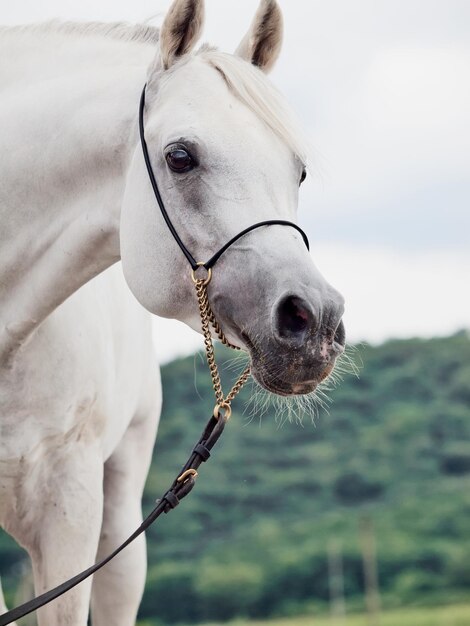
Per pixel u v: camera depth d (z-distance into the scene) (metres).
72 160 3.35
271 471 52.53
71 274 3.43
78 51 3.59
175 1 3.12
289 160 3.10
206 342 3.08
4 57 3.66
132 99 3.31
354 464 53.03
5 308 3.50
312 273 2.94
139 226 3.19
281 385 2.94
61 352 3.57
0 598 3.72
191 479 3.16
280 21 3.28
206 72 3.15
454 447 54.69
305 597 45.47
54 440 3.59
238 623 44.59
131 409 4.27
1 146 3.44
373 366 60.94
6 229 3.45
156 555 47.50
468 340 62.66
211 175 3.04
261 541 47.62
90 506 3.67
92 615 4.36
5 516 3.67
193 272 3.07
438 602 44.12
